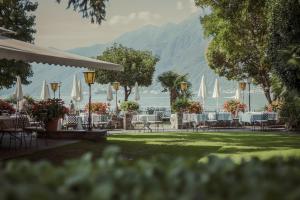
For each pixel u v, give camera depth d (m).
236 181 2.56
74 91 24.58
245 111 24.23
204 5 25.52
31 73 29.38
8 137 15.65
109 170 2.62
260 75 27.02
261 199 2.20
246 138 16.39
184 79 29.47
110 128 23.03
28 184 2.37
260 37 25.23
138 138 16.69
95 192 2.19
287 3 14.79
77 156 11.04
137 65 40.66
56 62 11.70
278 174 2.67
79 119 20.03
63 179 2.50
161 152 11.98
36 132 15.47
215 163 2.83
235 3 22.19
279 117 20.98
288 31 14.88
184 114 23.09
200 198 2.22
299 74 13.23
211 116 22.83
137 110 24.52
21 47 11.26
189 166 2.83
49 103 15.31
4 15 27.45
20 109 21.03
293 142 14.62
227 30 25.22
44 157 10.72
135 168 2.76
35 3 29.00
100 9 12.19
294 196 2.22
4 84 28.38
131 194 2.28
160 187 2.40
